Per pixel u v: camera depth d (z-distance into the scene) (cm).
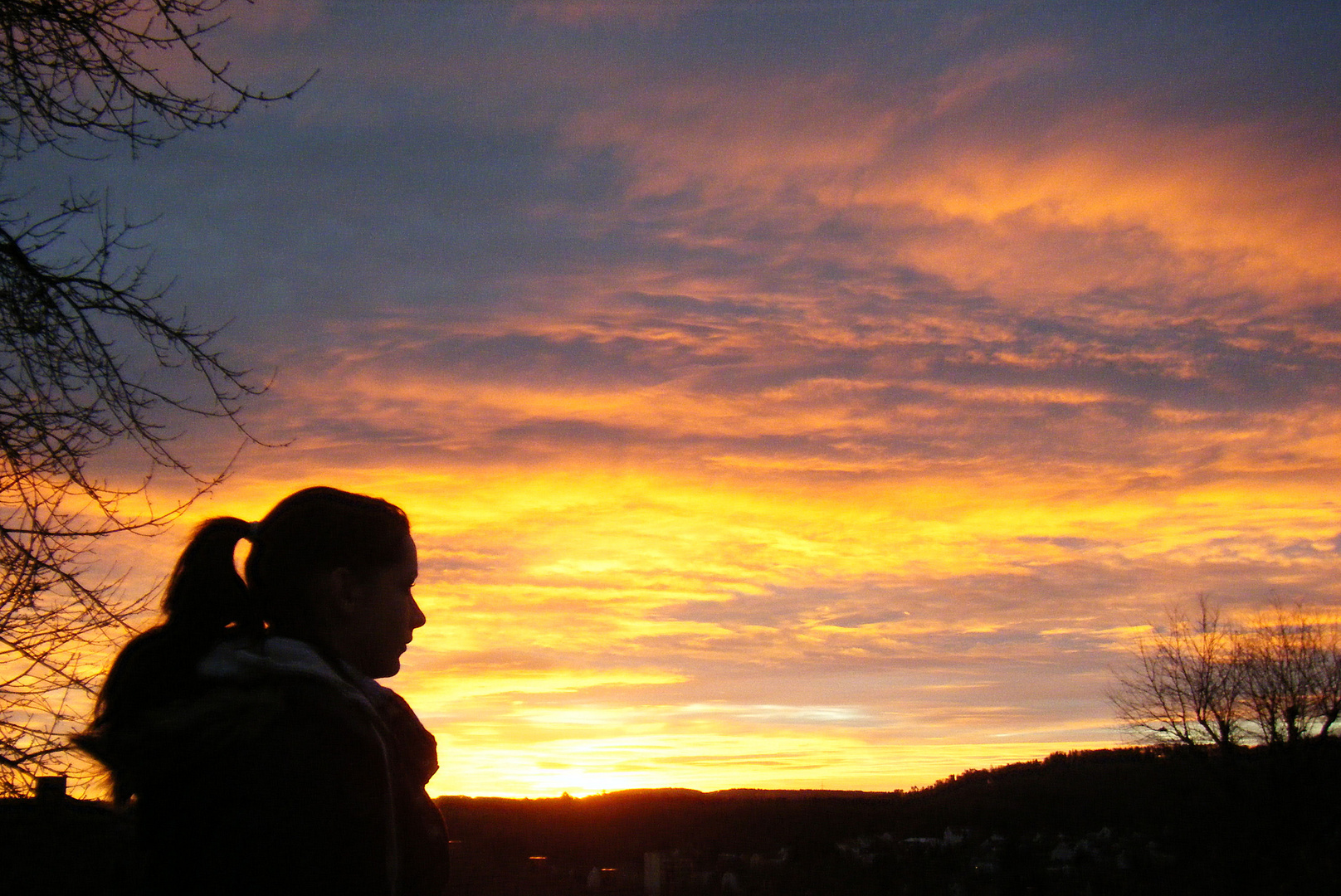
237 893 116
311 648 136
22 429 451
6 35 474
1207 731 2531
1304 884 2077
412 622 152
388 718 147
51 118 484
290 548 142
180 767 120
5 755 443
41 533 446
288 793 118
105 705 134
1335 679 2459
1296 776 2331
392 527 148
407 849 136
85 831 431
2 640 441
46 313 474
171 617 137
